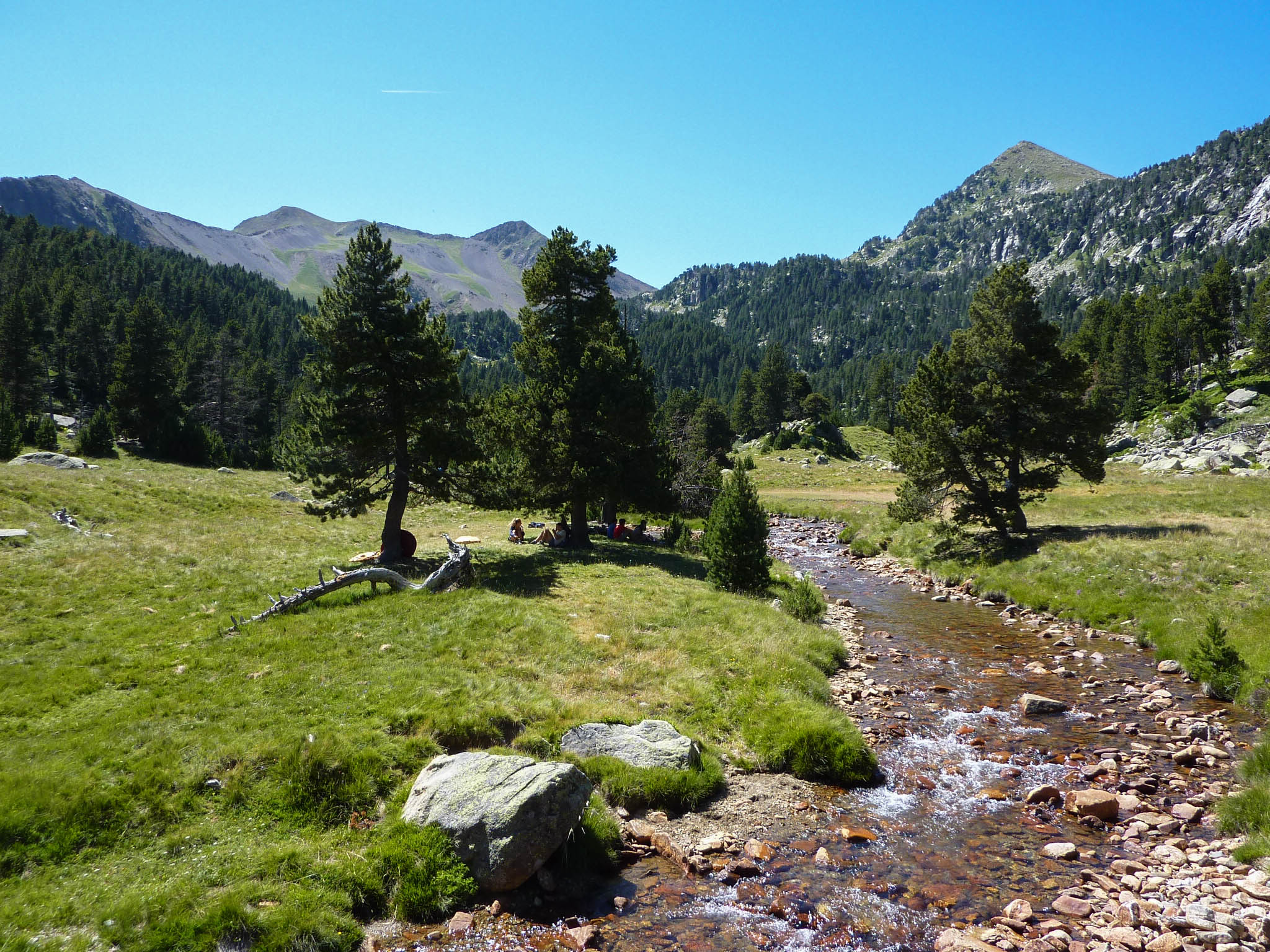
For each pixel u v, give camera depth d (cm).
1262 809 985
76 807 894
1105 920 787
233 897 768
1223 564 2333
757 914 819
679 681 1481
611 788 1077
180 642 1564
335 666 1405
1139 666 1850
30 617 1712
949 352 3294
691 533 4019
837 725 1284
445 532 3862
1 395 7269
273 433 10369
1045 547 2969
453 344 2592
